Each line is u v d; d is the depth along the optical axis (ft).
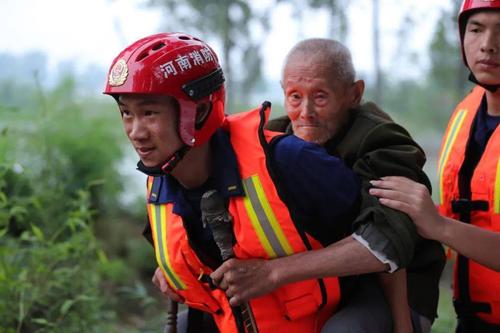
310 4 54.19
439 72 70.03
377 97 54.49
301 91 13.07
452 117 15.03
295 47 13.44
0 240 25.07
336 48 13.21
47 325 22.31
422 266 12.98
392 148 12.35
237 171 11.37
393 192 11.50
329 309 12.24
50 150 34.53
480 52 13.21
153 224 12.38
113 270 31.73
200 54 11.05
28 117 35.37
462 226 11.76
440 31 59.47
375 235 11.23
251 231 11.28
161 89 10.58
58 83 43.70
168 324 13.26
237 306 11.57
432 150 82.07
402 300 12.41
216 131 11.81
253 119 11.70
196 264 11.98
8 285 21.44
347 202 11.58
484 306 13.93
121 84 10.63
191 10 55.57
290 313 11.78
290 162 11.30
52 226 28.19
